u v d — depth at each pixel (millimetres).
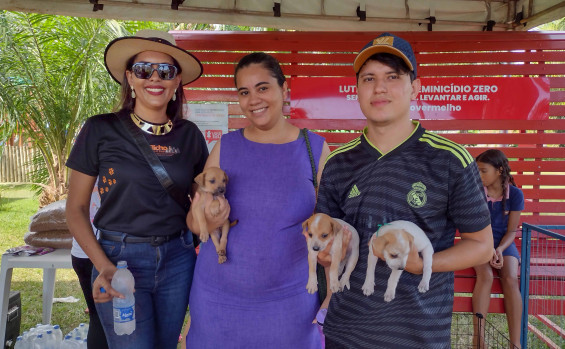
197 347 2164
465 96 4867
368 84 1648
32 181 8648
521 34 4867
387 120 1630
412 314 1548
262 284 2072
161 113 2314
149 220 2180
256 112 2141
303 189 2154
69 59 6988
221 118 4828
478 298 3879
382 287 1584
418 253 1518
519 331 3701
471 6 4887
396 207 1587
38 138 7645
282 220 2096
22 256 3691
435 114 4902
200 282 2180
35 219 3914
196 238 2564
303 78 4914
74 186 2213
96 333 2865
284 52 4965
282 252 2088
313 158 2242
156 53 2283
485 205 1565
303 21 4707
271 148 2197
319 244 1671
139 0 4332
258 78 2096
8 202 11422
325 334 1756
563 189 4879
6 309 3664
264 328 2088
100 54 6852
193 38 4926
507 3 4957
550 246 4773
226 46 4930
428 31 4930
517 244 4828
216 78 4922
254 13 4547
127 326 2033
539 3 4656
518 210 4062
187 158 2322
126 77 2359
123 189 2160
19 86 7012
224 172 2096
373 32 4977
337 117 4918
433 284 1574
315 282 1784
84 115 7137
